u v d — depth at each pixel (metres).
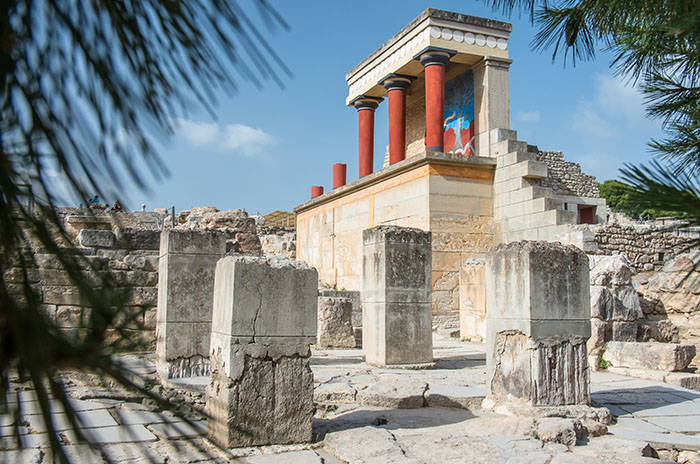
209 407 6.31
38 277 1.09
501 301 7.71
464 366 11.15
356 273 20.89
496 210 18.08
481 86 19.86
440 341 15.57
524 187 17.06
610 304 11.08
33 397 1.05
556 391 7.29
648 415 7.41
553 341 7.34
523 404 7.22
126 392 1.17
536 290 7.33
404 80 21.56
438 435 6.33
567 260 7.52
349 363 11.18
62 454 1.04
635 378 9.83
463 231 17.67
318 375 9.44
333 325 13.87
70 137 1.07
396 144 21.47
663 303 12.18
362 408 7.70
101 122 1.10
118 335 1.13
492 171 18.27
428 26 19.30
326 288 22.48
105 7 1.14
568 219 16.09
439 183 17.55
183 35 1.14
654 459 5.54
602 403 7.94
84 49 1.11
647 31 3.91
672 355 9.62
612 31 4.12
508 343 7.55
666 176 2.23
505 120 19.56
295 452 5.86
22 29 1.07
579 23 4.29
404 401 7.77
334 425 6.73
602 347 10.83
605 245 15.46
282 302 6.19
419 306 10.98
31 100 1.06
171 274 8.73
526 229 16.88
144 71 1.15
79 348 1.07
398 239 10.96
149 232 11.14
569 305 7.49
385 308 10.69
